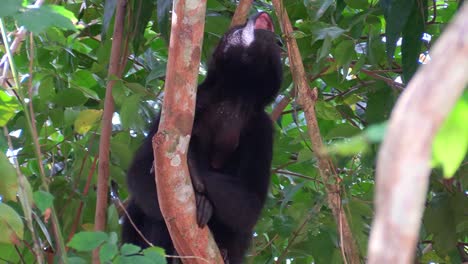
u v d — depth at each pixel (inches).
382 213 64.6
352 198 319.9
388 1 299.4
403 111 64.7
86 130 311.7
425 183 66.0
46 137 329.4
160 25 293.9
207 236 237.6
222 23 346.0
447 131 70.4
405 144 64.2
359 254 311.4
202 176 269.4
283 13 281.7
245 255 312.8
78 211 312.5
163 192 220.8
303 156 308.7
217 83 304.3
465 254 375.6
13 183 211.8
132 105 300.0
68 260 205.0
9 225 211.0
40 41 343.6
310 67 369.4
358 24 337.4
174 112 211.9
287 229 335.9
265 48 293.4
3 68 299.6
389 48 294.2
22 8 181.3
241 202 271.9
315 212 328.5
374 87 351.9
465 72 63.7
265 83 298.4
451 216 339.6
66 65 366.0
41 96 328.2
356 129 308.2
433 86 64.0
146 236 305.6
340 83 370.0
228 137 299.6
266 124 303.6
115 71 315.0
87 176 323.6
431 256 390.6
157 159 215.5
